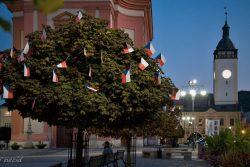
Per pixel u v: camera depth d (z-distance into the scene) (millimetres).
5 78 14695
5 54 15320
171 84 16703
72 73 14406
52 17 47875
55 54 14828
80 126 14234
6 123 83375
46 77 14391
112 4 49375
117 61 14984
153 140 64875
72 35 15094
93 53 14625
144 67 14867
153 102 14438
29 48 14766
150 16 64188
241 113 123750
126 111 14188
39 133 47344
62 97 13570
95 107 13656
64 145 47781
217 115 125688
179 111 41375
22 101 14180
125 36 15828
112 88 14008
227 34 128875
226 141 22703
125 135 20500
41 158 32094
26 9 48188
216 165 22922
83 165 15570
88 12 47750
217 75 126938
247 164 16188
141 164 26578
